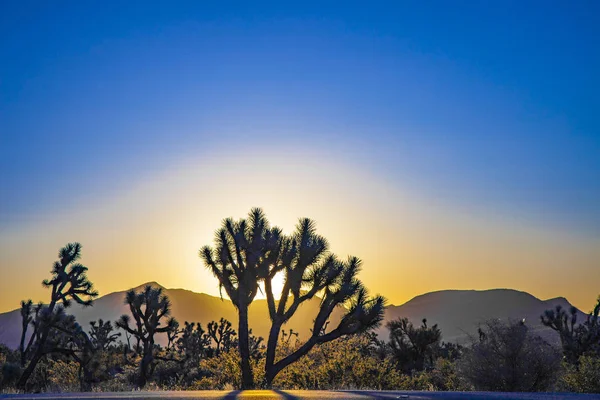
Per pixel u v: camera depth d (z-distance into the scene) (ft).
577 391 77.56
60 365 118.42
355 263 85.15
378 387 88.58
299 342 96.78
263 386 81.87
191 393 52.13
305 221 85.76
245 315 82.89
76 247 113.19
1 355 117.91
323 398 45.93
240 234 82.12
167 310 118.62
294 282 82.94
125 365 129.70
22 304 115.65
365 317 82.12
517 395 49.83
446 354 175.42
